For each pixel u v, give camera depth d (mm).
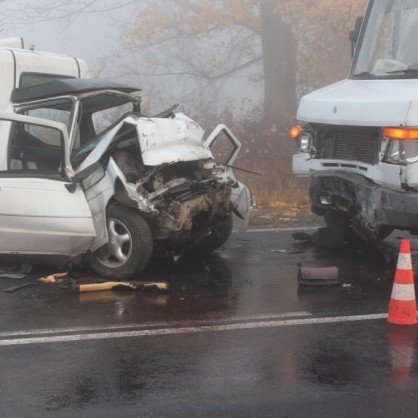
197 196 9516
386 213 9094
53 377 6078
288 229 13227
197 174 10094
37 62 10984
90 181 9352
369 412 5406
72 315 7844
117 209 9234
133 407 5500
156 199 9141
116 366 6332
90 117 11258
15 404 5551
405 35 10328
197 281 9383
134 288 8859
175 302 8383
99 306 8203
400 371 6203
